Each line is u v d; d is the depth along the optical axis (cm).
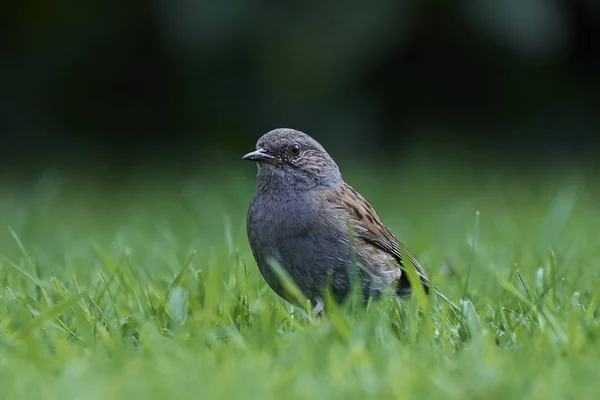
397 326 742
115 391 549
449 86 1928
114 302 792
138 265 1009
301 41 1684
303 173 852
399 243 880
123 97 1925
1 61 1873
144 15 1847
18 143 1909
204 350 646
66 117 1930
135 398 543
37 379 582
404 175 1742
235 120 1858
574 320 677
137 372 591
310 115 1842
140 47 1881
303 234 820
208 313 724
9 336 678
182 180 1809
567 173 1816
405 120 1919
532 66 1936
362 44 1688
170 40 1705
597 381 573
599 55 1938
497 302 843
